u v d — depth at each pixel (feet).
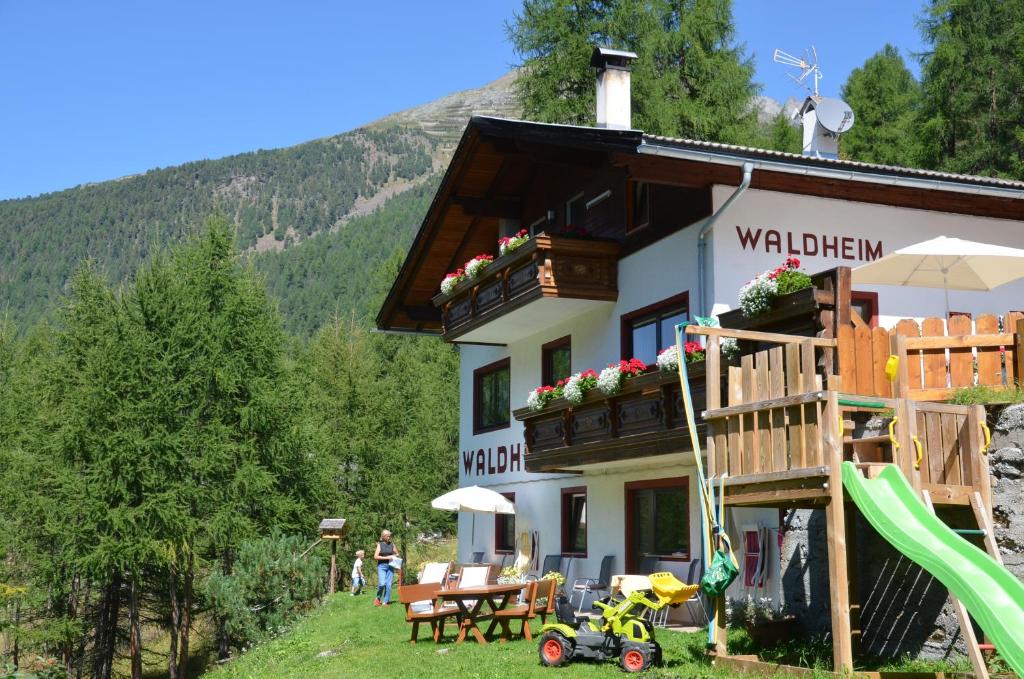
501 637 51.44
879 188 58.44
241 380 115.34
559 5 122.93
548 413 66.33
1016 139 118.83
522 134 59.16
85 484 106.32
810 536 43.01
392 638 56.70
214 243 119.85
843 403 33.42
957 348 39.70
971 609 27.35
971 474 33.68
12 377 140.15
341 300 551.18
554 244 64.54
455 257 88.63
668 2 129.49
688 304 57.72
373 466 149.38
